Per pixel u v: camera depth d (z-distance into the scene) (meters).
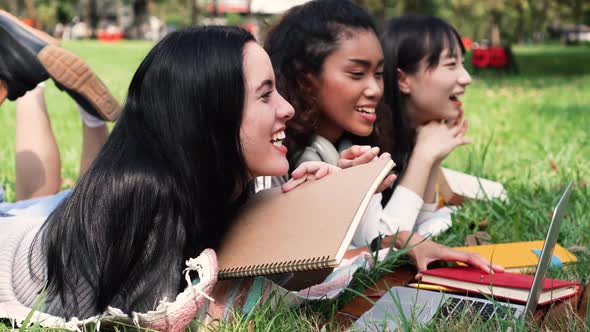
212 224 2.07
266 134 2.04
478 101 9.88
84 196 1.97
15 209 2.72
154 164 1.95
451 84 3.13
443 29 3.15
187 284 2.00
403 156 3.00
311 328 2.09
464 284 2.41
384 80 3.09
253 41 2.09
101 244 1.93
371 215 2.77
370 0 13.02
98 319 1.91
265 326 2.06
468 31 14.78
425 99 3.15
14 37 2.74
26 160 3.07
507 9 14.74
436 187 3.38
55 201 2.75
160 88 2.01
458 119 3.21
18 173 3.08
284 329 2.06
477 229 3.37
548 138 6.22
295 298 2.25
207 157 1.98
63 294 1.97
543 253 2.12
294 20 2.78
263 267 1.90
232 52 2.00
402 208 2.87
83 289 1.98
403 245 2.73
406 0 13.39
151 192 1.93
